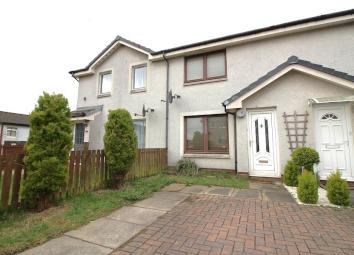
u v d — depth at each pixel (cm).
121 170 608
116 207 466
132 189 598
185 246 292
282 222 377
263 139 798
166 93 1050
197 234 331
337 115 706
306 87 732
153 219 397
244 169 810
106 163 620
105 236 325
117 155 598
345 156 685
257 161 801
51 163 429
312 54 798
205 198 539
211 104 938
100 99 1260
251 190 622
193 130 979
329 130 712
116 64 1232
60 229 343
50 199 450
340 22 755
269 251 278
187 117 1001
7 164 406
